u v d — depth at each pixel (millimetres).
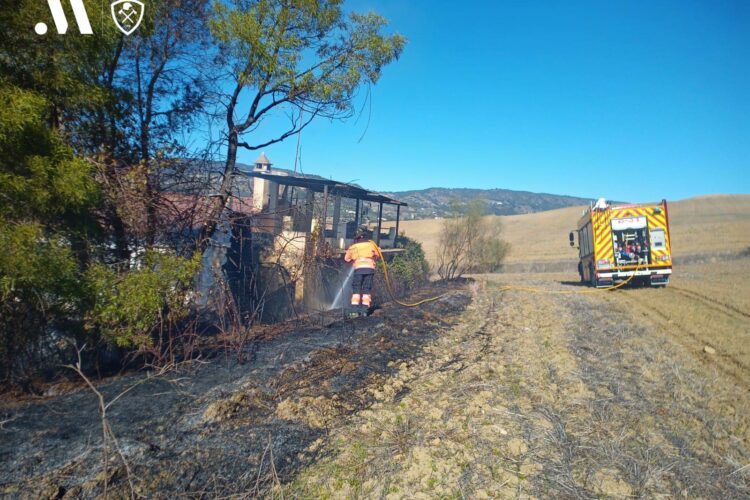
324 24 9062
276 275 12102
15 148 5484
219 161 8805
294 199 17906
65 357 6520
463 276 26812
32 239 5340
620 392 6781
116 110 7141
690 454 5055
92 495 3650
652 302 16375
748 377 7770
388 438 5016
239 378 6293
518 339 9906
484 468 4535
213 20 8445
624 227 21141
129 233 7293
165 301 6883
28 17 5688
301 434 4930
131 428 4730
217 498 3766
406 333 9758
